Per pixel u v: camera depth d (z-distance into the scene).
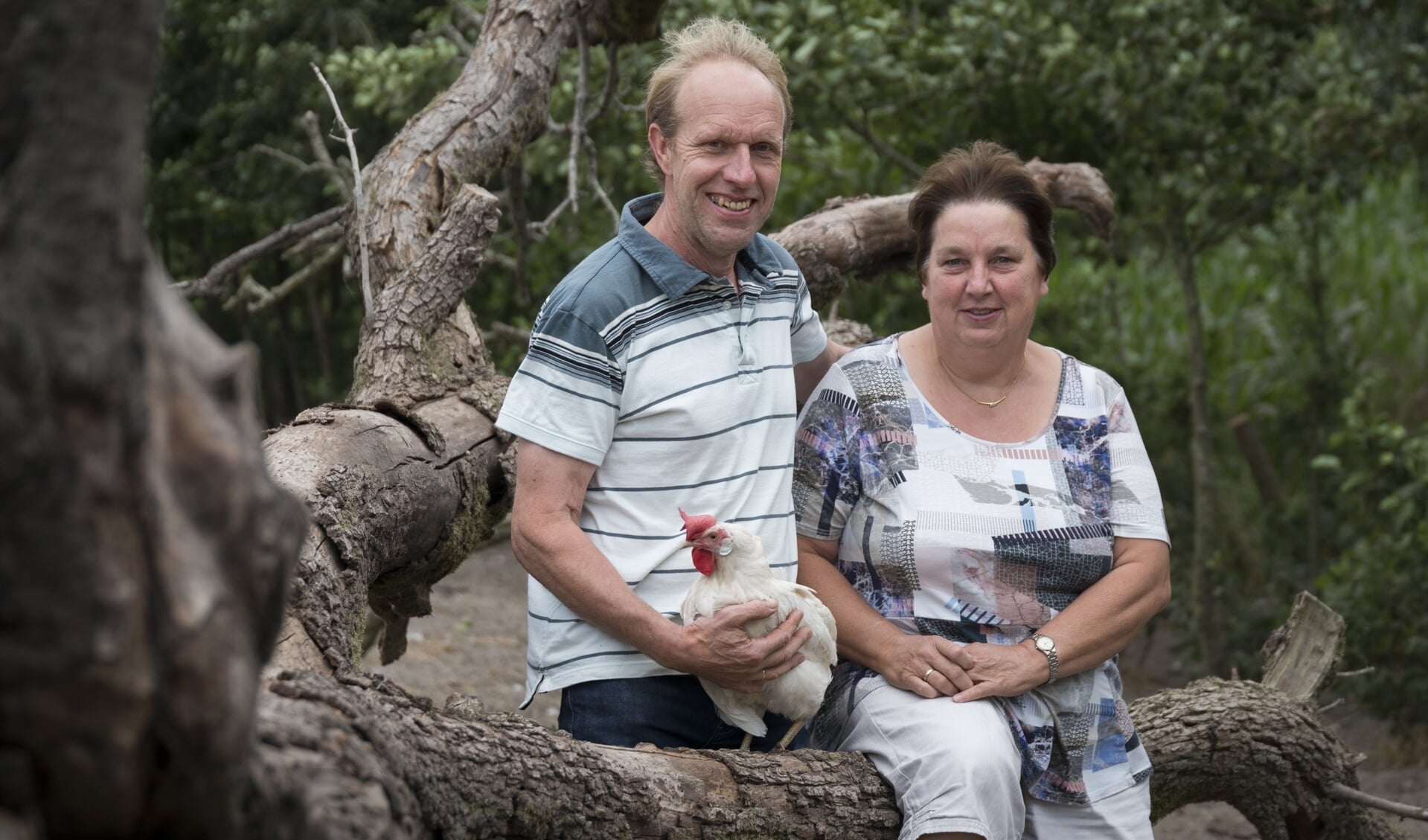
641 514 2.46
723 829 2.19
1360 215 10.05
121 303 0.97
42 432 0.94
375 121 7.97
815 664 2.48
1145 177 6.72
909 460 2.71
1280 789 3.42
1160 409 8.41
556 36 4.04
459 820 1.73
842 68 5.84
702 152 2.42
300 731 1.43
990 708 2.53
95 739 0.98
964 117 6.36
